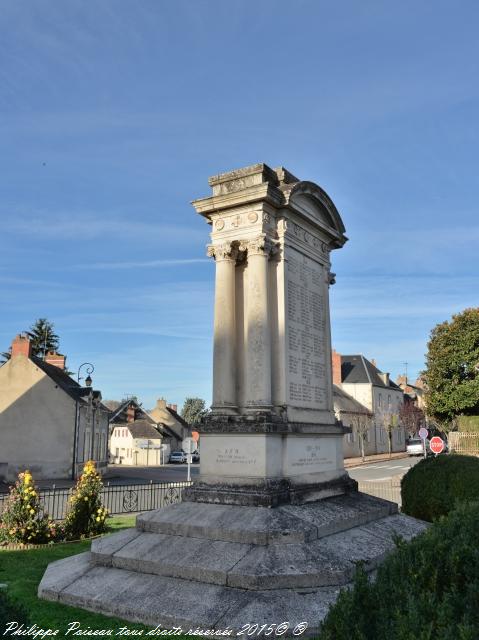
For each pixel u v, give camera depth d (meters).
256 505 9.28
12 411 40.22
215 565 7.65
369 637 3.47
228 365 10.81
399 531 10.25
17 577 9.16
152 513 9.64
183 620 6.71
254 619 6.54
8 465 39.34
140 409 88.75
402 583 3.77
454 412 40.84
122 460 77.56
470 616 3.28
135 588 7.64
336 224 13.38
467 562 3.85
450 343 41.00
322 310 12.65
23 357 41.19
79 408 40.94
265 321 10.54
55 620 7.01
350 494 11.62
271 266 11.21
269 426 9.80
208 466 10.30
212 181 11.64
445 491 13.11
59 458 39.75
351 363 71.62
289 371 10.91
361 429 55.31
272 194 10.91
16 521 12.62
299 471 10.50
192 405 116.12
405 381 102.94
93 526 13.54
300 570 7.38
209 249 11.44
